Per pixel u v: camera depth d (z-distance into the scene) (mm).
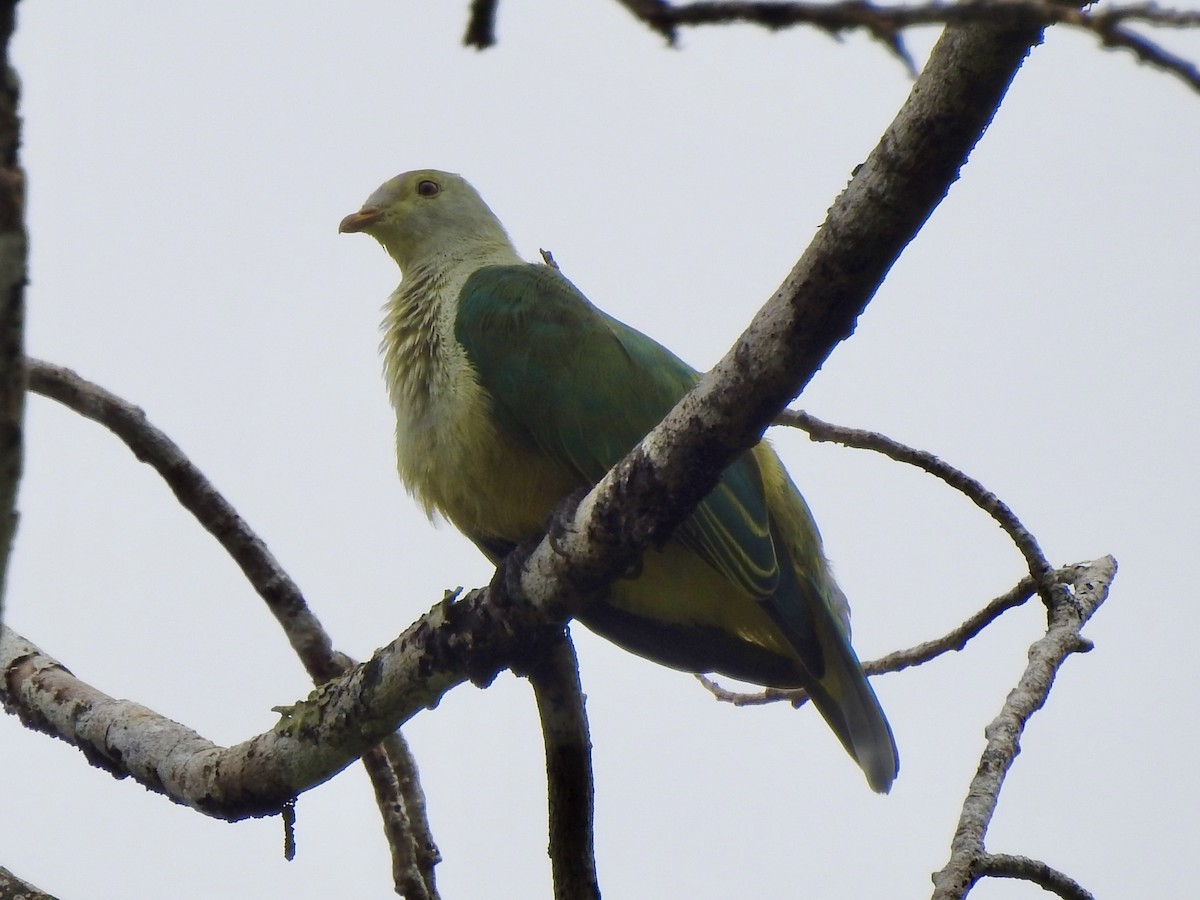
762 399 7297
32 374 9891
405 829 9859
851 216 6652
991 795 8438
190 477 10188
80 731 9305
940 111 6277
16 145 4645
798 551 11195
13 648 9758
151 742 9109
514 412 10875
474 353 11055
